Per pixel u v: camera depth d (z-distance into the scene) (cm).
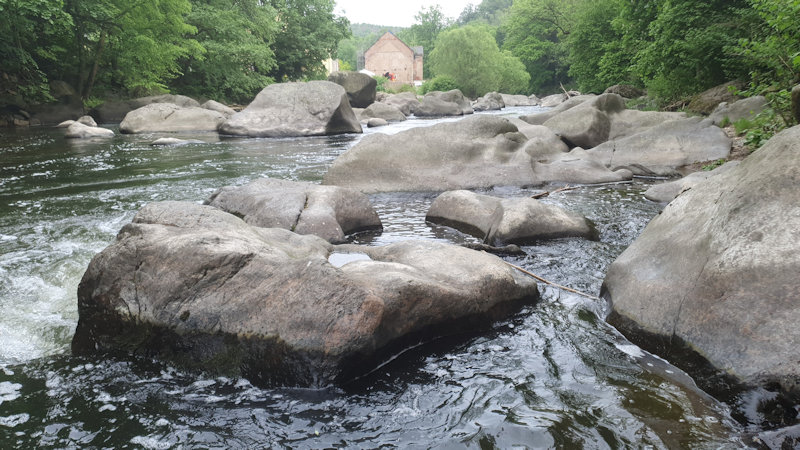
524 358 319
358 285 307
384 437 248
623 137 1175
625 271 386
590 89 2969
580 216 594
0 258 502
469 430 252
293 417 264
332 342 290
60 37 2411
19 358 325
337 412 268
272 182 671
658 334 320
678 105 1656
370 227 628
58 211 696
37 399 279
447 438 247
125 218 661
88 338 338
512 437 246
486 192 824
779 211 309
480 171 877
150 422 260
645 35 1780
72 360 323
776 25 771
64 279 454
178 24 2827
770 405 246
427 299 335
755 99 1164
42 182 905
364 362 299
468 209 629
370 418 262
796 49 781
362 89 3488
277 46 4394
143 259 341
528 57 6194
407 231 618
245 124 1848
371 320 298
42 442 245
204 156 1258
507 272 399
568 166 903
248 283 322
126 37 2583
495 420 259
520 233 549
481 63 5856
